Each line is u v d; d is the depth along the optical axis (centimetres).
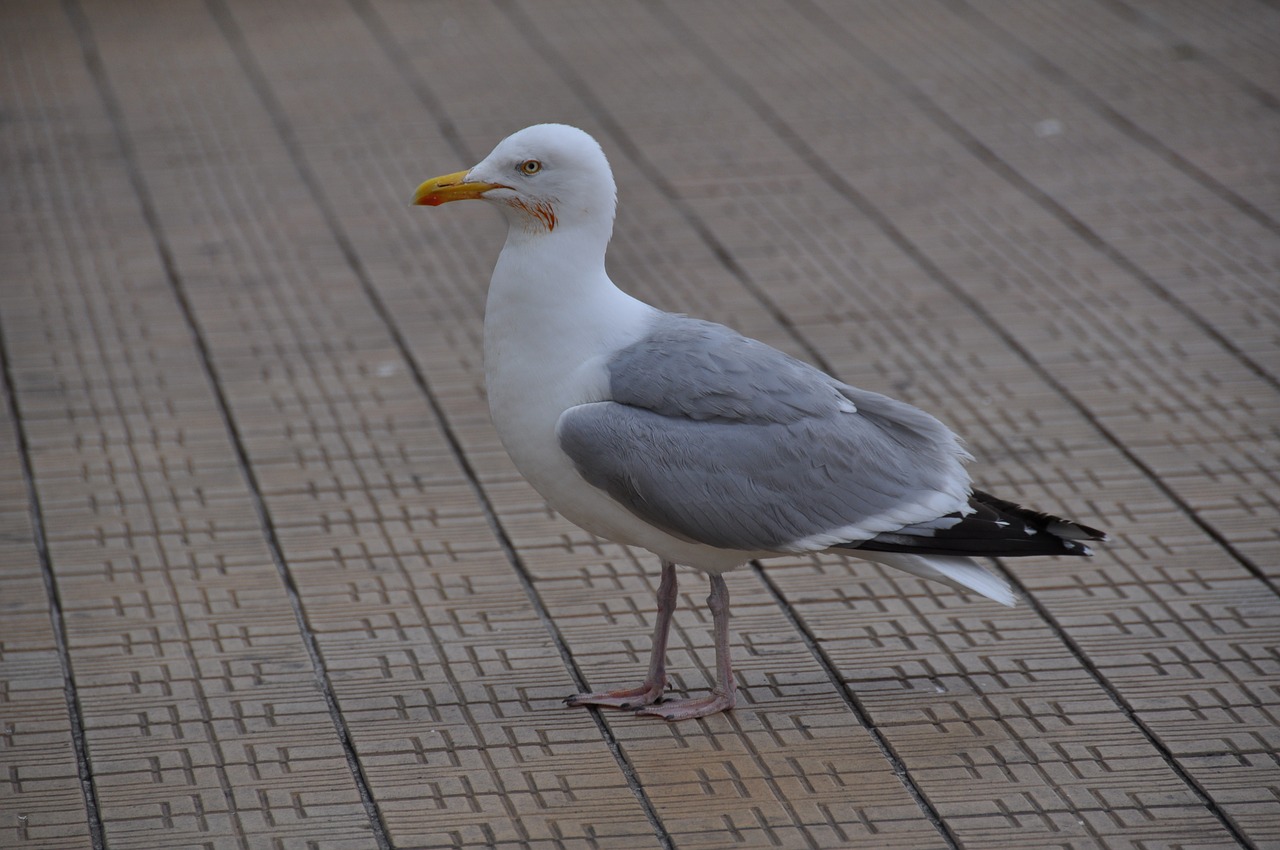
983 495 595
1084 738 570
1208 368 913
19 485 777
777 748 566
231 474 796
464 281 1061
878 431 582
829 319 987
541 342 566
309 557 714
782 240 1118
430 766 553
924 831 514
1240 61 1502
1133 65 1502
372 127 1358
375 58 1552
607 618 665
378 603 674
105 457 810
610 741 571
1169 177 1224
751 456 557
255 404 877
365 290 1043
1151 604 670
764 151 1302
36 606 664
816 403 570
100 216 1164
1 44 1579
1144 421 850
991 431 841
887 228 1140
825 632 652
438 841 507
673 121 1373
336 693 602
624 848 504
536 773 548
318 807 527
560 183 559
